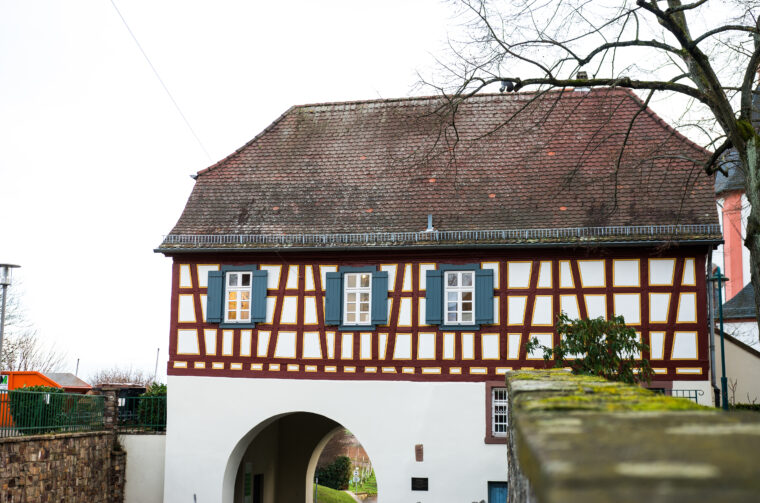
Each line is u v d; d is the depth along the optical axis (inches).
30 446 677.3
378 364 791.1
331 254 811.4
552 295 767.1
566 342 658.2
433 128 890.7
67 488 737.6
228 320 824.9
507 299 774.5
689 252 748.0
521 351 766.5
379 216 825.5
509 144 867.4
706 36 482.6
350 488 2222.0
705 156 800.9
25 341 1975.9
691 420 103.4
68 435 740.7
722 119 505.4
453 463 766.5
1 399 688.4
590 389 183.6
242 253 827.4
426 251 793.6
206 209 866.1
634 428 96.0
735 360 887.7
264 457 1003.3
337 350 800.9
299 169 892.0
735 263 1459.2
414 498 768.9
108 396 846.5
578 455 77.3
